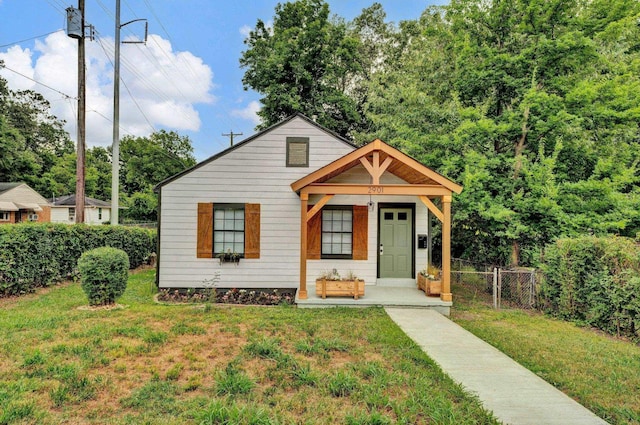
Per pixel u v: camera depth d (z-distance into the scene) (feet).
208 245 33.68
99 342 17.94
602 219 33.09
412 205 34.68
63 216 120.06
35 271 32.42
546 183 33.73
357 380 14.12
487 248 42.55
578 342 21.07
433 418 11.55
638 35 40.83
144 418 11.44
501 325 24.90
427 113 43.16
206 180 33.86
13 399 12.21
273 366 15.51
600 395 14.29
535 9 35.37
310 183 27.99
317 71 75.46
